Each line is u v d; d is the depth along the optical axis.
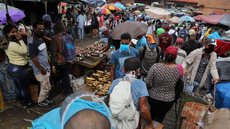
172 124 4.74
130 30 6.42
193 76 4.84
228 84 3.66
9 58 4.66
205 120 2.96
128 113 2.41
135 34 6.30
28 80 4.95
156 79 3.58
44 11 12.03
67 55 5.29
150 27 8.82
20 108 5.02
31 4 11.53
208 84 4.66
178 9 38.91
